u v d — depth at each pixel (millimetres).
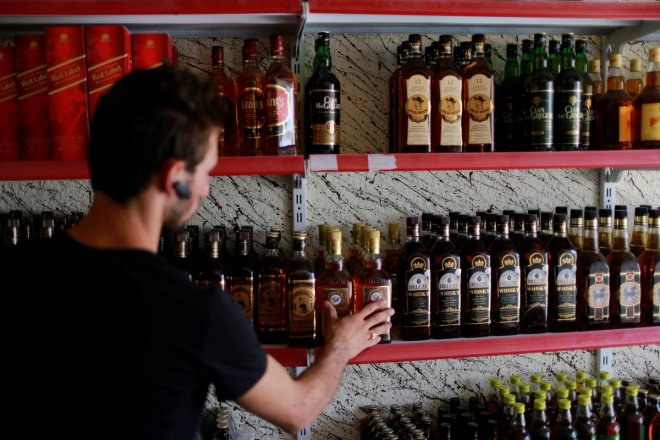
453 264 1809
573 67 1919
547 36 2232
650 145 1842
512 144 1973
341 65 2162
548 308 1902
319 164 1642
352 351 1520
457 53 1922
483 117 1835
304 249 1795
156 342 999
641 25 2084
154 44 1724
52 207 2088
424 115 1798
